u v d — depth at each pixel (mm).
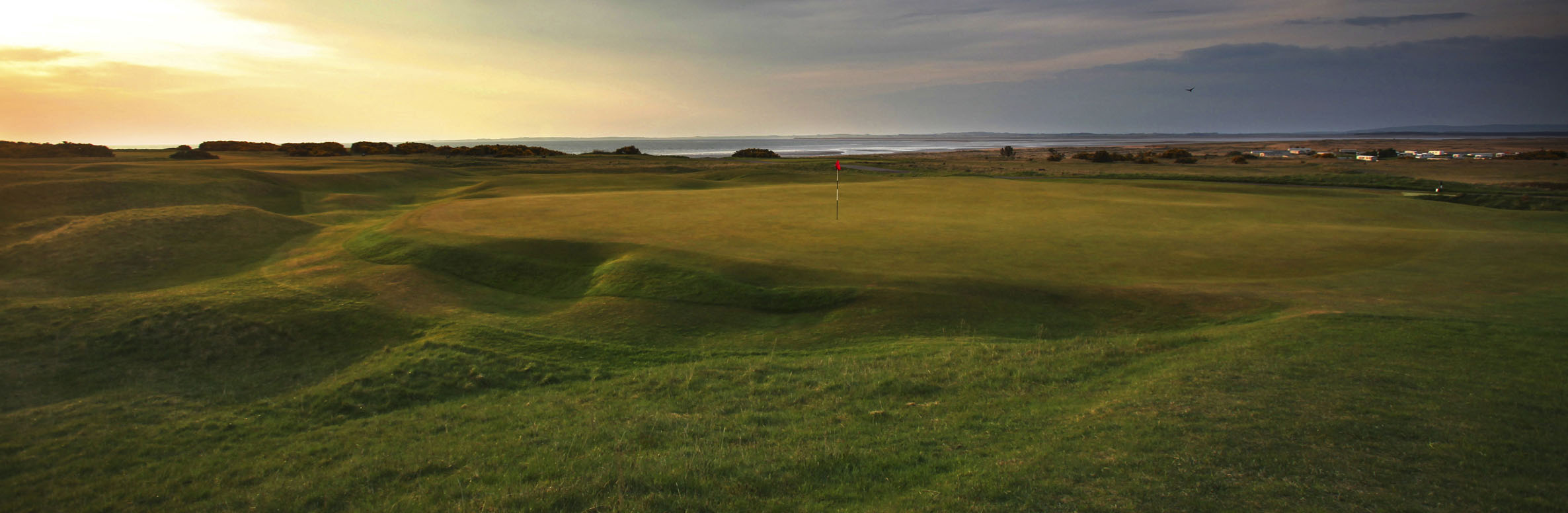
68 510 10383
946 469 8945
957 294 19625
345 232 33625
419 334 18859
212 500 10375
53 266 27922
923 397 12539
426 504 9172
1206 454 8617
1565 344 13391
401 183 63750
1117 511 7316
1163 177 68188
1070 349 15094
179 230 32938
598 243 25922
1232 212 33812
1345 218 32375
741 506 8266
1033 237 26875
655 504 8344
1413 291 18891
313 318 19641
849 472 9102
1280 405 10273
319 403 14648
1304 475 7930
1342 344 13766
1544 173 76438
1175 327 17219
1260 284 20141
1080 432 9758
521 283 23375
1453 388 10891
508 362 16453
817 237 26891
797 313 19391
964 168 91812
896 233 27781
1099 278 20859
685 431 11391
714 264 22609
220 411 14492
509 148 121062
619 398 13758
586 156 115812
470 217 31438
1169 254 24016
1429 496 7324
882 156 148125
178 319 19156
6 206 39125
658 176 65688
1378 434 9039
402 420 13484
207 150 113562
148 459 12164
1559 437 8820
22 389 15523
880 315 18516
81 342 17828
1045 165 101438
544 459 10461
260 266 28125
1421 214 33719
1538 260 22406
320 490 10125
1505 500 7203
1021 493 7895
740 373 14859
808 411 12258
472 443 11680
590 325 18984
